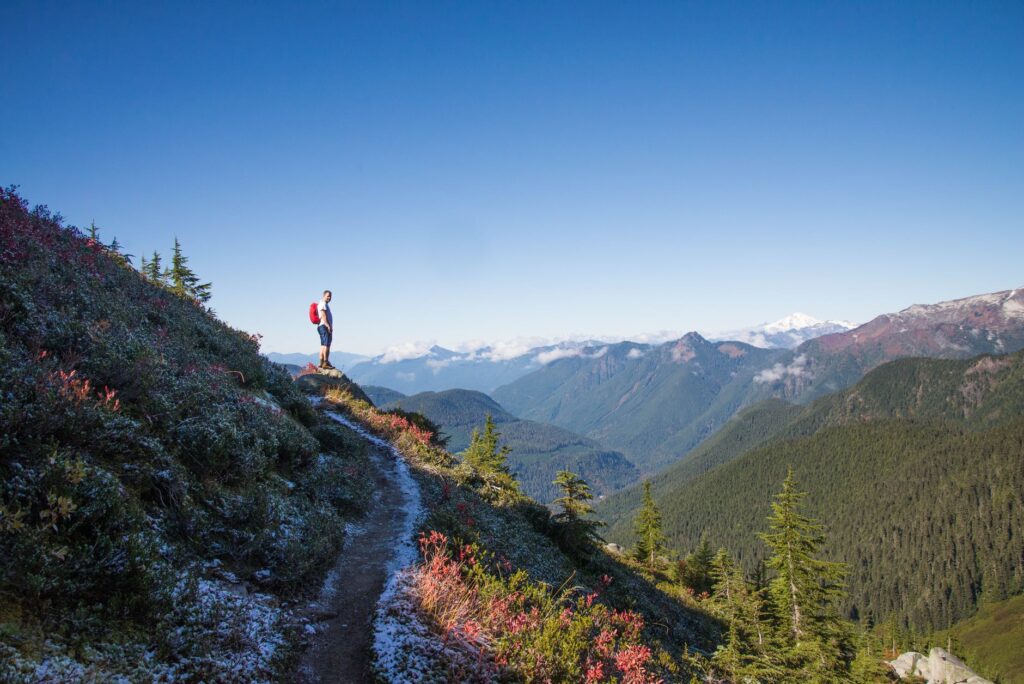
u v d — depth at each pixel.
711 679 16.09
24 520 6.27
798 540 27.66
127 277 18.06
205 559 8.55
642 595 24.64
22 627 5.22
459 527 14.75
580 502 24.77
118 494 7.34
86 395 8.80
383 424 25.47
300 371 31.17
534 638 9.62
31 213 15.85
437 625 8.94
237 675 6.43
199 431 10.68
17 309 10.20
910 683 20.45
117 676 5.36
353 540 12.78
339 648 8.12
